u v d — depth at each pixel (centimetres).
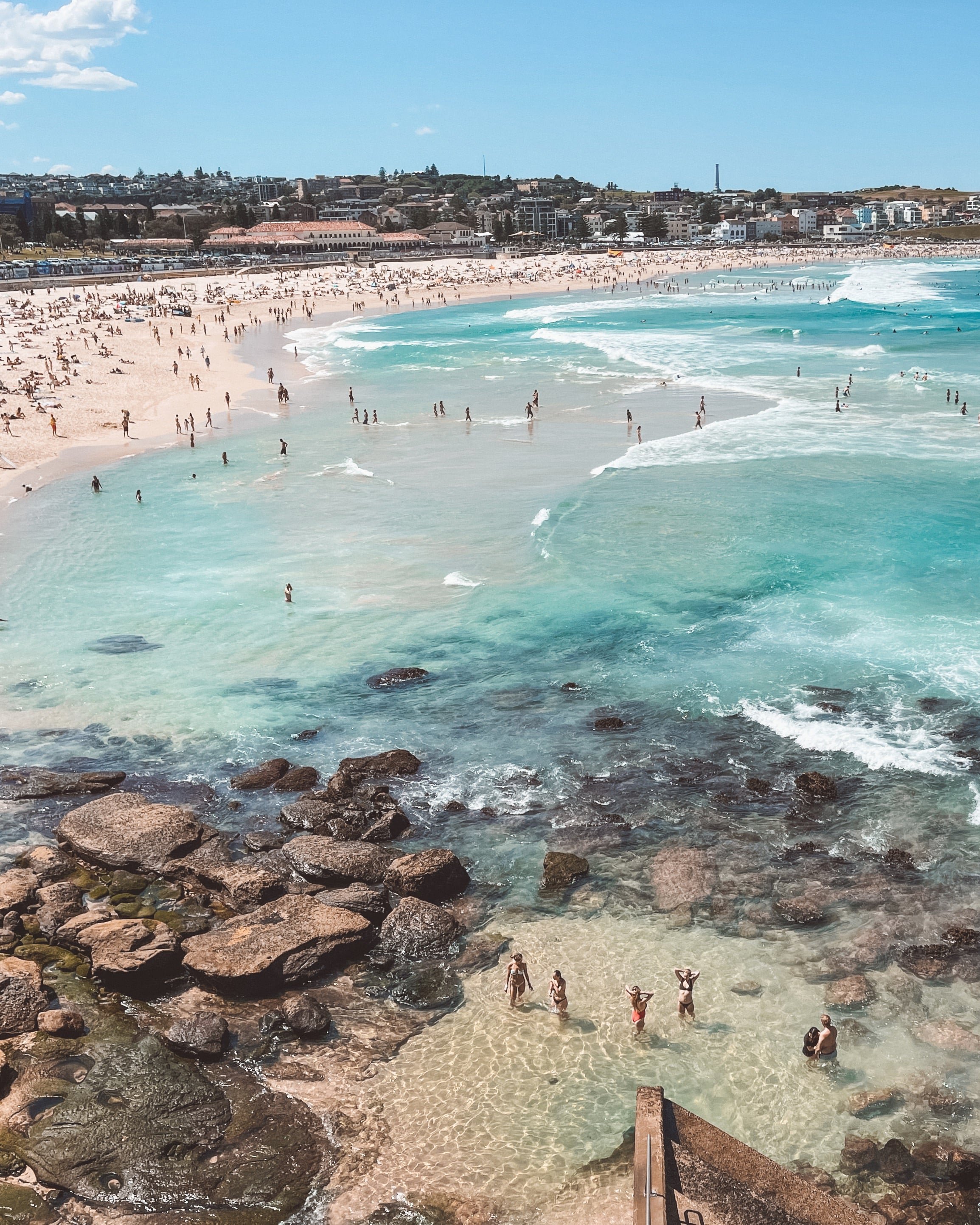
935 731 2903
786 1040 1872
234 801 2752
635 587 4066
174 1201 1548
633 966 2094
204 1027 1888
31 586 4325
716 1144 1470
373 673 3453
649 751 2909
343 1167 1619
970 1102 1722
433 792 2766
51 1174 1588
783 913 2228
